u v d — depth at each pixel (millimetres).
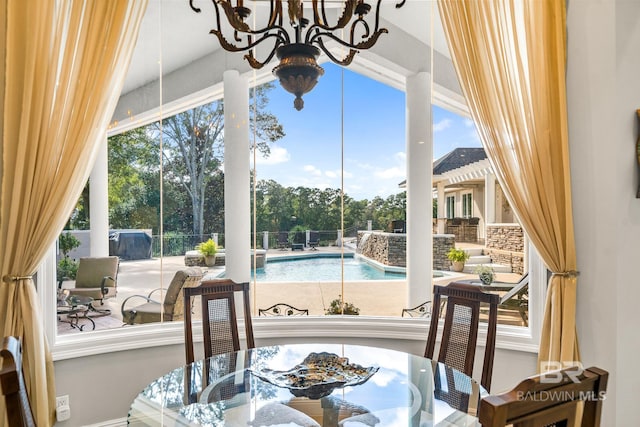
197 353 2816
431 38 3018
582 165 2404
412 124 3102
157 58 2951
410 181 3115
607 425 2320
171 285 2986
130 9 2486
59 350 2404
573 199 2430
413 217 3109
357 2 1484
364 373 1837
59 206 2285
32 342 2172
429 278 3070
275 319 2961
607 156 2338
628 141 2312
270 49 3205
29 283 2225
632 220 2320
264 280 3207
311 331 2941
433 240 3064
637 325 2324
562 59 2373
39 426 2146
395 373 1905
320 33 1625
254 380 1811
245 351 2230
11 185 2217
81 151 2334
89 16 2355
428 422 1433
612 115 2322
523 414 845
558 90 2396
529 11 2436
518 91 2463
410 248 3115
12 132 2213
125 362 2607
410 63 3084
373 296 3156
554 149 2408
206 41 3100
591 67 2369
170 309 2969
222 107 3152
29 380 2162
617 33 2309
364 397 1631
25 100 2201
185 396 1666
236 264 3166
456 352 2164
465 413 1509
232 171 3168
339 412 1496
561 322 2352
